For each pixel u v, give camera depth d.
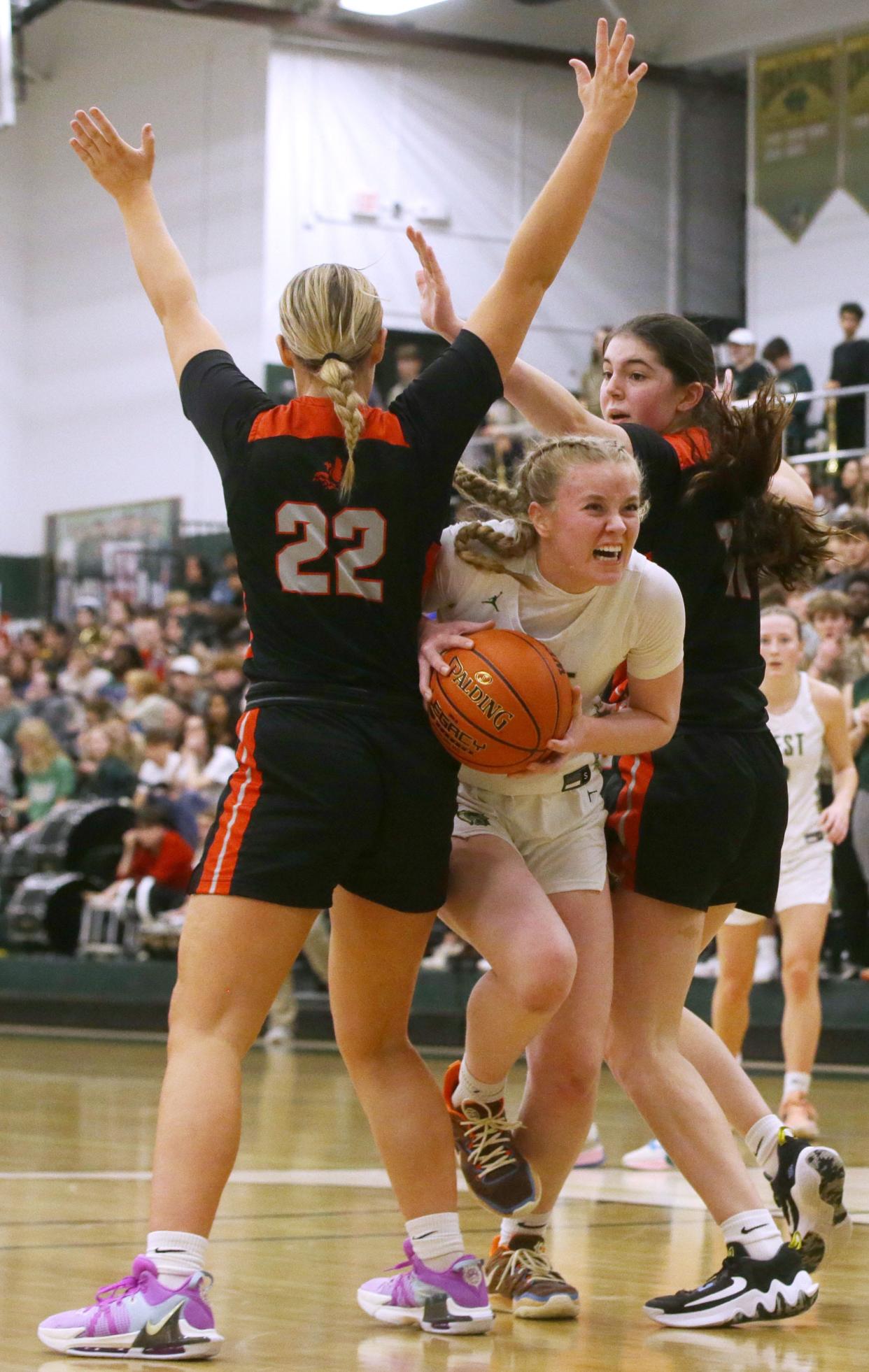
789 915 7.50
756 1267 3.65
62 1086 9.67
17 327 24.48
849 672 11.21
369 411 3.40
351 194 21.17
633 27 22.14
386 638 3.39
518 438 18.45
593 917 3.73
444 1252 3.56
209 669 17.34
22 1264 4.20
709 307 22.75
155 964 13.88
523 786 3.68
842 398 18.28
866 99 20.05
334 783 3.29
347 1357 3.27
